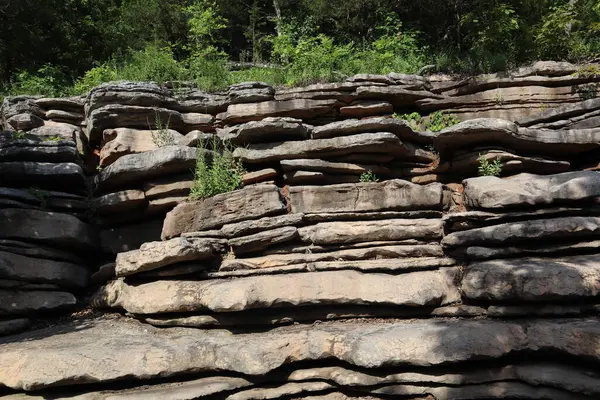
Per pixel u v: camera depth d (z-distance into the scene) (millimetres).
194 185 7828
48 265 7301
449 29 13016
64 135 9016
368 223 6758
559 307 5148
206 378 5098
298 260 6473
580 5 10773
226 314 5852
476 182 6668
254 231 6918
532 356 4871
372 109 9172
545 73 9328
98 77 11234
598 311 5109
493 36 10445
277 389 5051
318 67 10383
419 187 7195
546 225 5711
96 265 8562
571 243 5734
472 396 4723
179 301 6059
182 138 8656
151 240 8320
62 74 12633
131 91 8922
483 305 5617
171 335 5871
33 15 13516
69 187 8477
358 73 10227
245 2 17828
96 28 15273
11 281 6941
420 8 13336
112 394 4855
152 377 4953
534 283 5168
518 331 4910
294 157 7844
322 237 6645
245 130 7918
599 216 5973
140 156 7859
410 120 9312
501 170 7238
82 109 9984
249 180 7914
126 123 8969
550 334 4746
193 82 10227
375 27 13398
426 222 6715
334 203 7301
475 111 9312
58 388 4957
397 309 5855
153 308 6164
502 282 5367
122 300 6711
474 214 6254
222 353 5109
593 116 7957
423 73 10234
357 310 5930
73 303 7293
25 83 11367
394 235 6629
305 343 5203
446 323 5406
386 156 7852
